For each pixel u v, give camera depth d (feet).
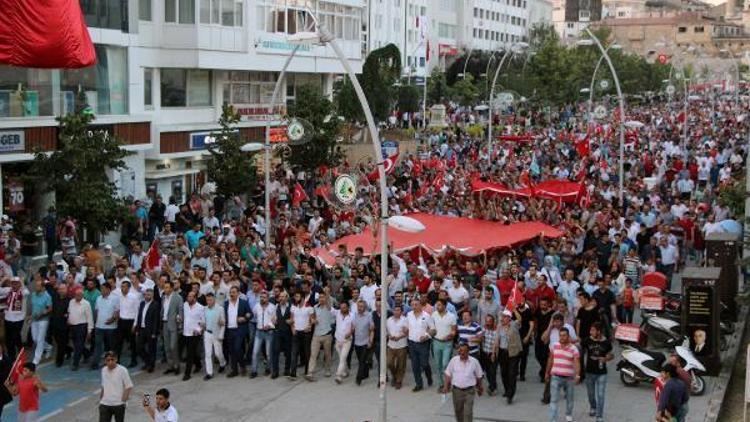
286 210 104.32
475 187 111.96
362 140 184.34
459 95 297.94
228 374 65.98
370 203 108.17
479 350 60.18
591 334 54.85
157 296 66.80
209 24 140.36
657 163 153.17
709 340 63.93
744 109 371.56
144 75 133.59
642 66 395.14
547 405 58.75
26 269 89.35
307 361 64.75
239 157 111.14
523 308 62.49
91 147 86.63
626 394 60.90
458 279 66.95
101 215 86.12
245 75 156.97
